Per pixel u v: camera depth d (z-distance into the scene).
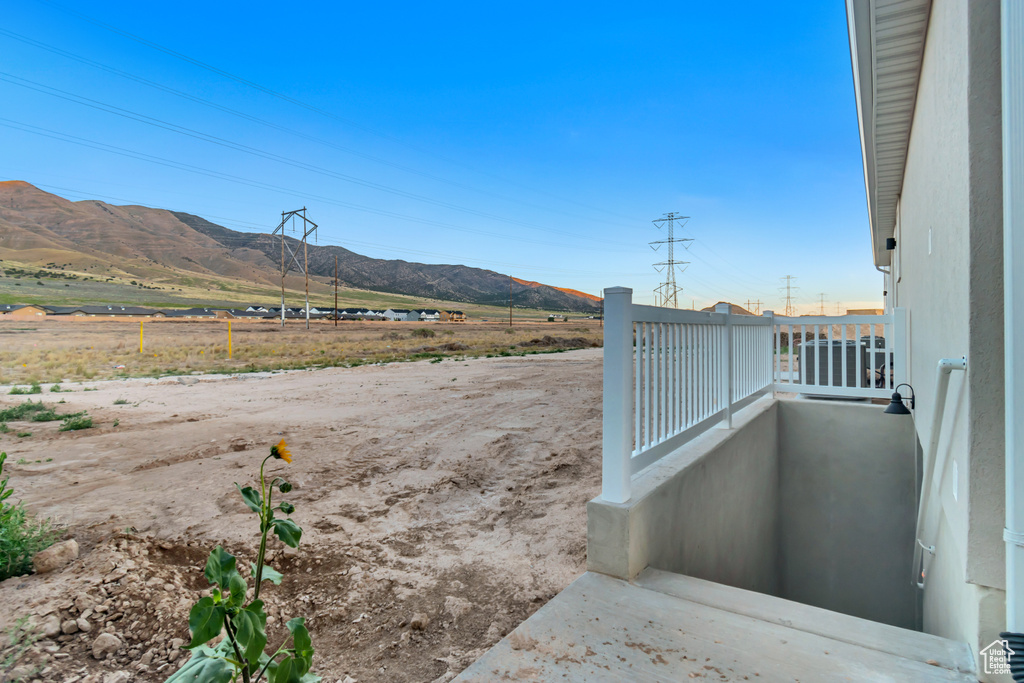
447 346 32.38
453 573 3.22
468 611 2.76
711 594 2.55
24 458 6.00
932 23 3.38
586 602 2.46
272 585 3.05
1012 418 1.72
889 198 8.20
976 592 1.98
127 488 4.82
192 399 11.12
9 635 2.32
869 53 3.95
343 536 3.78
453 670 2.25
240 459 5.96
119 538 3.30
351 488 4.94
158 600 2.71
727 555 4.18
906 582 5.82
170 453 6.25
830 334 6.27
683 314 3.61
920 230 4.52
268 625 2.65
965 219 2.08
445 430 7.59
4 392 12.48
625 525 2.66
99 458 6.03
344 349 30.92
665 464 3.40
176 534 3.65
